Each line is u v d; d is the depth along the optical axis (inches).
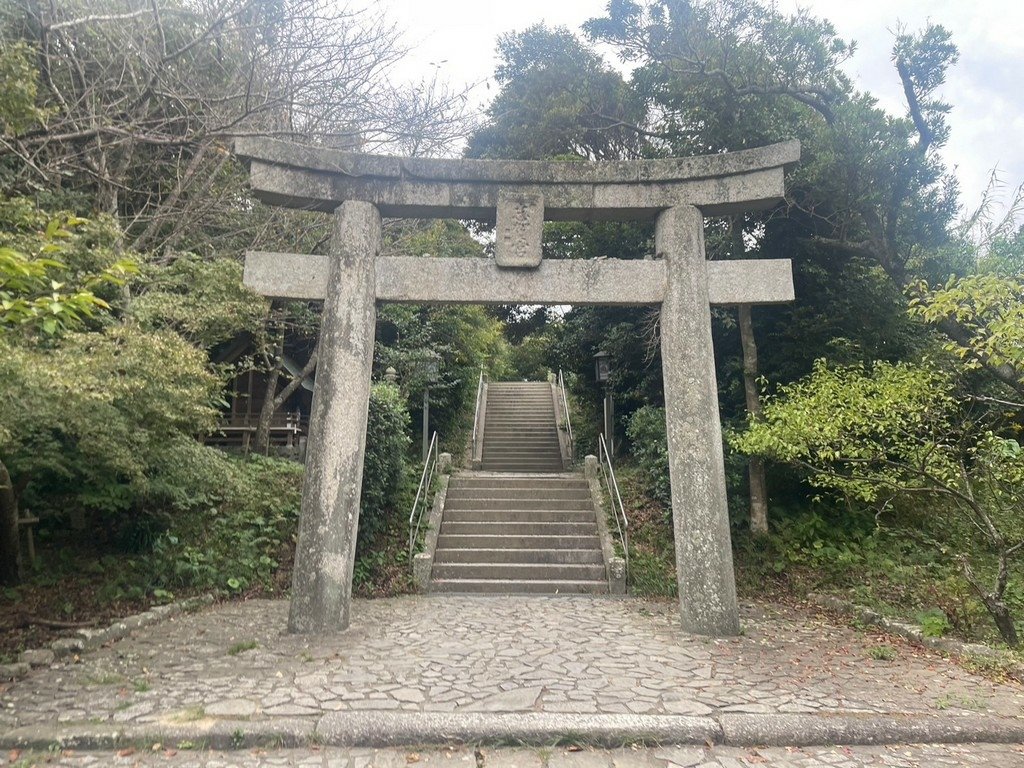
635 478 484.4
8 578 280.1
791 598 337.1
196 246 373.1
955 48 350.9
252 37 305.7
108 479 283.9
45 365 177.0
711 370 263.0
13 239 205.2
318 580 244.5
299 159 261.4
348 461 250.4
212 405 356.8
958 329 326.6
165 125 323.9
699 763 145.4
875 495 312.5
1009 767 145.3
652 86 430.9
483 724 154.8
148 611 265.4
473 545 401.7
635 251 474.9
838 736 157.2
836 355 392.5
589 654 220.1
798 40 376.8
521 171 273.9
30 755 142.1
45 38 236.1
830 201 374.6
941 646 232.2
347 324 258.4
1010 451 245.3
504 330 771.4
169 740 148.2
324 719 155.8
